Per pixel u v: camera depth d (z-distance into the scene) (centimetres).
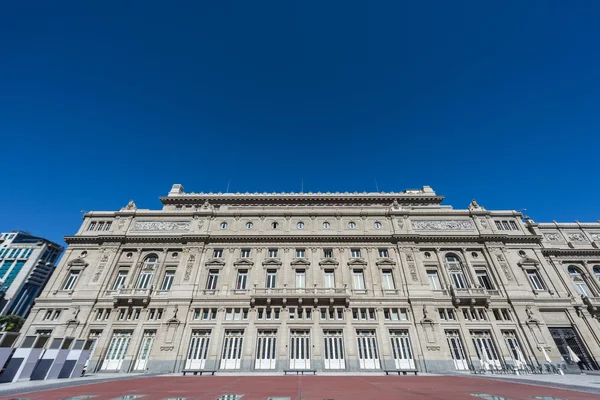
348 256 4069
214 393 1472
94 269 3984
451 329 3519
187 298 3669
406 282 3797
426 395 1394
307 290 3706
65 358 2427
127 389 1680
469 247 4128
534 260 4003
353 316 3578
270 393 1466
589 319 3666
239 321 3525
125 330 3550
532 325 3475
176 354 3300
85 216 4528
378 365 3288
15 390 1489
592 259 4281
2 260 10262
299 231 4331
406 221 4381
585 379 2253
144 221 4497
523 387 1770
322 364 3244
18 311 9450
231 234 4247
